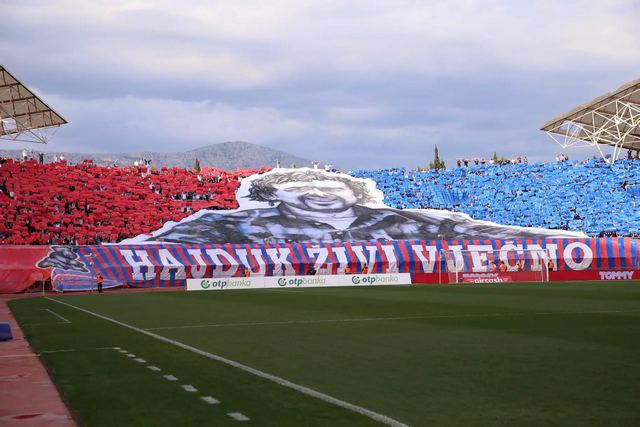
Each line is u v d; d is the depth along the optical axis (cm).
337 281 6056
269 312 3102
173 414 1027
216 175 8862
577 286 5125
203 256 6256
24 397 1200
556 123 7912
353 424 952
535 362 1493
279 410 1045
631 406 1046
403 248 6744
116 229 6781
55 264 5716
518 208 7975
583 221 7500
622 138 7694
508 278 6359
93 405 1102
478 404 1073
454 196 8531
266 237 7069
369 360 1569
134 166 8619
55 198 7206
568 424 940
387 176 9144
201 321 2684
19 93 6556
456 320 2564
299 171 8944
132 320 2777
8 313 3353
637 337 1942
